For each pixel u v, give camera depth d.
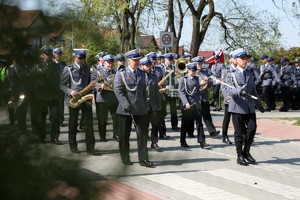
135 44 24.55
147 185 6.70
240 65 9.16
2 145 1.34
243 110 8.91
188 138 12.06
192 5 23.67
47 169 1.36
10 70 1.35
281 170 8.54
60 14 1.35
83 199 1.38
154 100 9.55
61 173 1.37
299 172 8.41
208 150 10.36
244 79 9.08
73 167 1.38
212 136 12.23
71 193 1.38
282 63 20.77
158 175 7.23
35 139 1.36
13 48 1.35
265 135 13.20
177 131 13.09
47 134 1.38
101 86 10.34
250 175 8.03
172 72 12.43
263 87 20.22
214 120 16.48
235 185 7.27
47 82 1.38
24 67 1.36
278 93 21.44
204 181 7.40
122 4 19.34
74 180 1.37
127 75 8.25
